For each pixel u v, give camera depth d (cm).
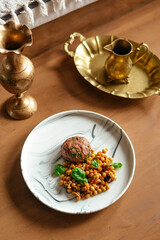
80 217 67
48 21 94
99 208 64
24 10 84
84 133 77
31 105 79
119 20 101
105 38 93
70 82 87
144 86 87
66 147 70
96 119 79
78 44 94
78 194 67
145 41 97
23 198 68
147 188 72
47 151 74
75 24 97
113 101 84
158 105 85
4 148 75
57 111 82
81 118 79
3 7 78
